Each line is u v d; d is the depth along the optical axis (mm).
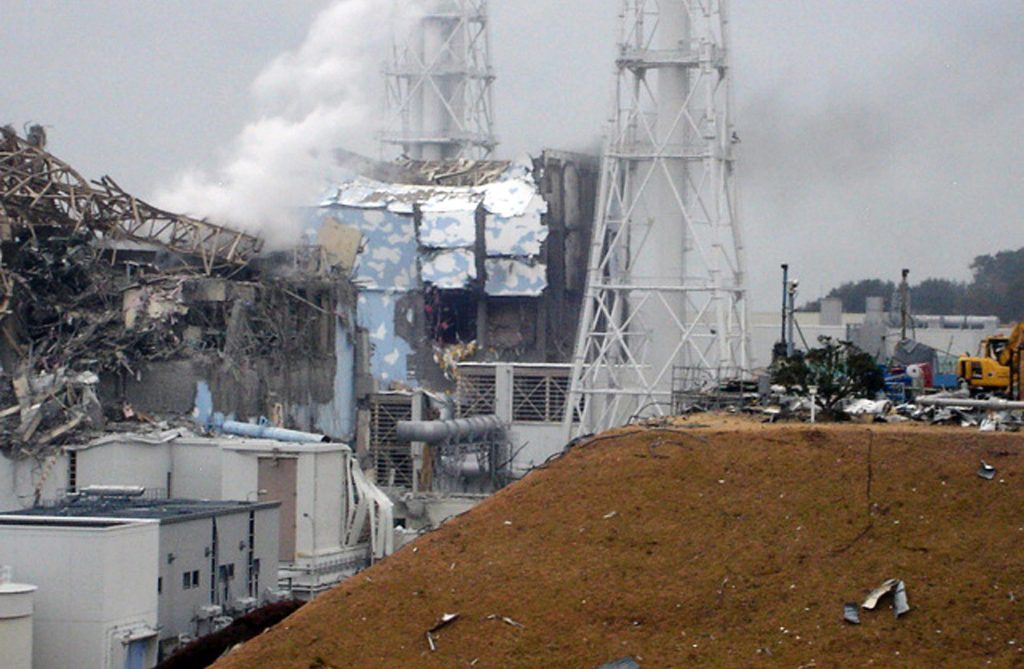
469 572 138000
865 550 132500
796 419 168000
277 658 131875
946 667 120000
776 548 134375
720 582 132000
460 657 129125
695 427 155125
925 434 145875
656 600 131375
